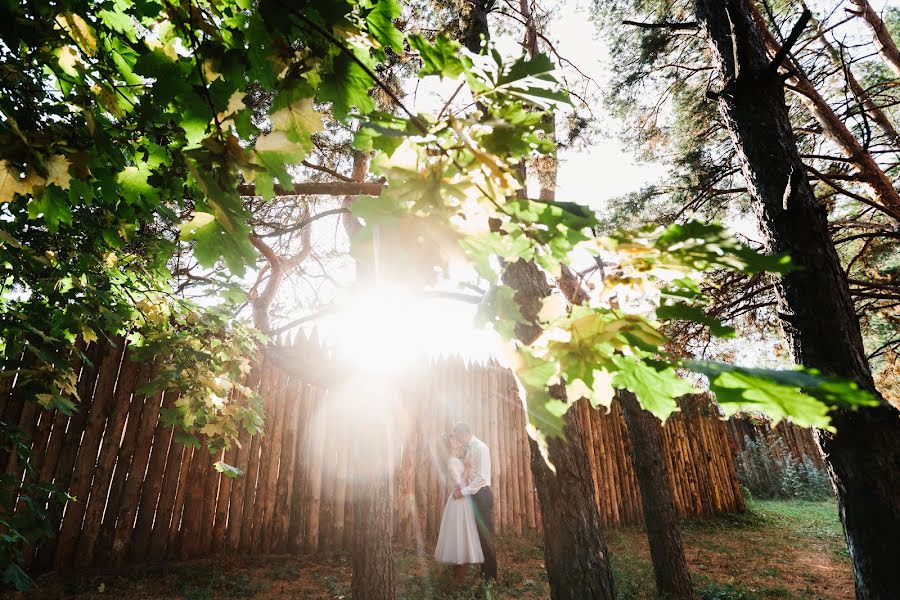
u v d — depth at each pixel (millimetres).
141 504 5020
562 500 3410
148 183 1303
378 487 3953
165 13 898
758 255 463
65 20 1063
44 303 2344
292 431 6016
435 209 519
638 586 5309
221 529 5344
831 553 7301
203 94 841
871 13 6191
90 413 4930
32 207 1276
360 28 802
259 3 723
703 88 7730
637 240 502
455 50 599
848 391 388
